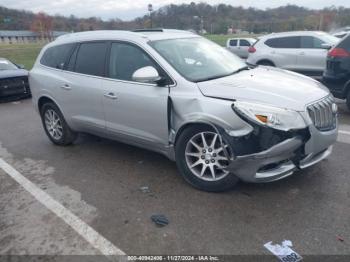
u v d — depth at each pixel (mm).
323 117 3363
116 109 4215
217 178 3525
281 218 3068
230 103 3223
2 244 2967
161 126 3803
